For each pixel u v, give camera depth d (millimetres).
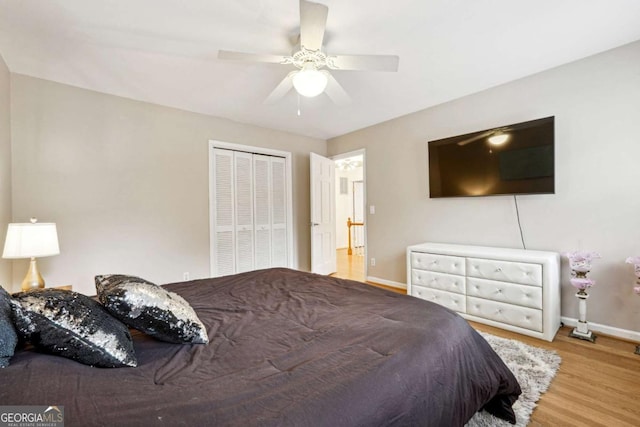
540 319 2289
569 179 2506
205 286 1907
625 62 2230
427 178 3535
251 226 4078
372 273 4230
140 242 3119
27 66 2389
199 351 1050
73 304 954
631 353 2061
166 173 3299
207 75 2580
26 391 708
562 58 2408
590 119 2391
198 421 658
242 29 1957
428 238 3549
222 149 3799
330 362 937
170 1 1684
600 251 2373
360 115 3734
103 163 2889
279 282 1992
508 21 1921
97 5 1712
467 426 1374
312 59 1981
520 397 1579
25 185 2496
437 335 1163
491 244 3008
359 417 752
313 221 4434
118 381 830
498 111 2902
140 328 1084
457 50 2260
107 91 2867
